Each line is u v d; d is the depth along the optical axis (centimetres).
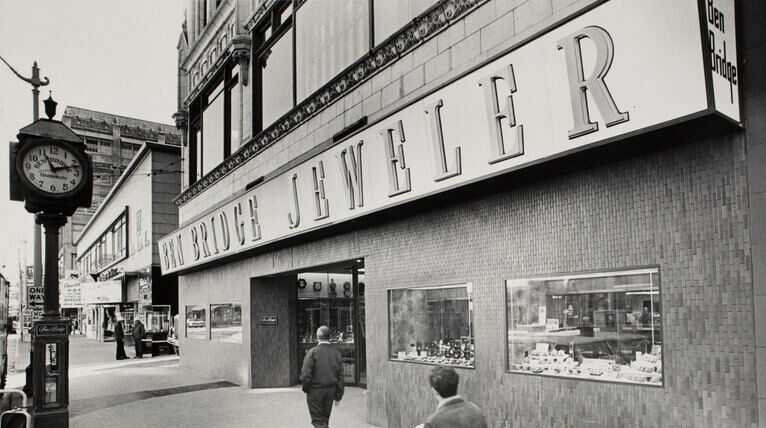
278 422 878
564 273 540
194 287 1653
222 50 1479
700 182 438
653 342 464
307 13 1023
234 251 1211
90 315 4541
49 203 836
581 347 525
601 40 427
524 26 559
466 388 649
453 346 681
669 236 455
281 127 1076
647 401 459
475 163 560
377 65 785
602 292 508
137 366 1873
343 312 1241
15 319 6334
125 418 954
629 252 484
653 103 400
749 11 417
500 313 611
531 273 577
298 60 1052
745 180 412
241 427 848
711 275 427
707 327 426
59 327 833
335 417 873
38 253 1583
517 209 598
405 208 713
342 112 880
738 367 406
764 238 399
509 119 514
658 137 431
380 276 815
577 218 532
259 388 1254
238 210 1160
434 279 709
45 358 823
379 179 705
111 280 3422
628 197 488
